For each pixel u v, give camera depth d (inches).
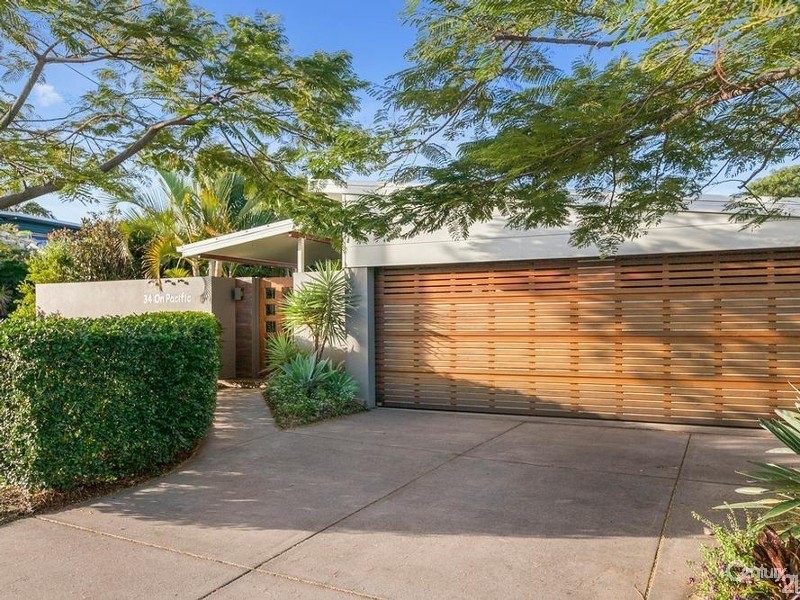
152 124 280.4
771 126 167.0
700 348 294.2
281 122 272.1
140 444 216.4
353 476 219.5
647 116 143.7
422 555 149.9
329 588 133.2
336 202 286.5
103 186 263.1
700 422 294.4
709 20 99.5
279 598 128.8
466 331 344.8
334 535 163.5
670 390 300.0
